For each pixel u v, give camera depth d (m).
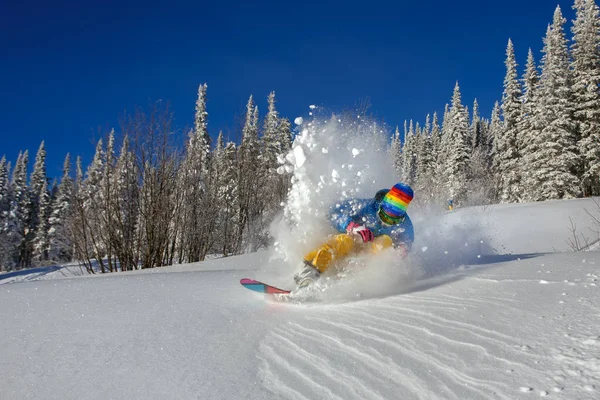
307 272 3.58
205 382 1.89
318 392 1.72
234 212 19.00
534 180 30.34
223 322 2.82
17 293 4.36
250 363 2.08
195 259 16.47
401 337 2.19
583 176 29.14
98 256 15.03
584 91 30.16
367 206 4.39
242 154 19.42
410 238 4.39
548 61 30.44
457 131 36.19
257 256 8.81
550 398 1.42
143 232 15.34
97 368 2.13
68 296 4.00
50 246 38.53
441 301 2.81
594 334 1.87
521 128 33.81
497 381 1.60
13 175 51.03
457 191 26.91
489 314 2.38
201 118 22.28
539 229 14.38
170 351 2.32
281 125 20.48
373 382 1.74
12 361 2.28
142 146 14.91
